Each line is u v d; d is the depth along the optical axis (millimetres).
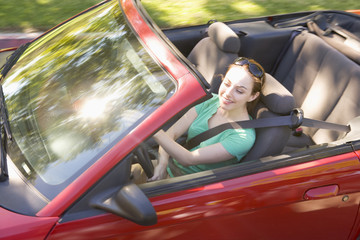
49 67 2588
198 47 3361
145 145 2199
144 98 2045
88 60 2463
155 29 2354
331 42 3367
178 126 2543
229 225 2211
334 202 2398
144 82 2100
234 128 2422
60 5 6461
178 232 2117
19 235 1836
